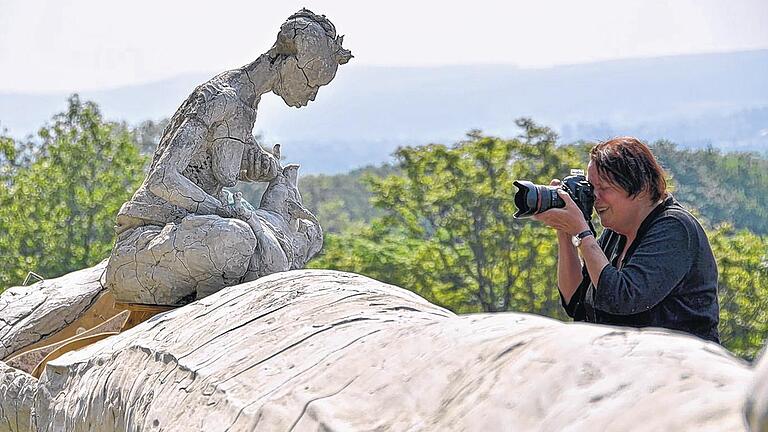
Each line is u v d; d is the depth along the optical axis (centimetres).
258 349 484
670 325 489
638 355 294
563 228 508
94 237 3928
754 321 3478
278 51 812
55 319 812
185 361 515
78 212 3900
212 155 790
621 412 277
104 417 569
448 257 3659
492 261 3603
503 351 337
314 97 816
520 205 513
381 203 3759
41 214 3825
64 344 749
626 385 286
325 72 804
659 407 270
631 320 497
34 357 786
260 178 841
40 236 3809
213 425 443
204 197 773
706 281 493
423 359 371
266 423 405
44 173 3909
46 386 658
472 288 3669
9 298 841
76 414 605
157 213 772
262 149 834
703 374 277
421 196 3725
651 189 504
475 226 3641
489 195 3612
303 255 831
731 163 5700
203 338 533
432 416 337
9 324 813
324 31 807
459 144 3762
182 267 742
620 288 486
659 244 490
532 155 3669
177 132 781
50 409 645
